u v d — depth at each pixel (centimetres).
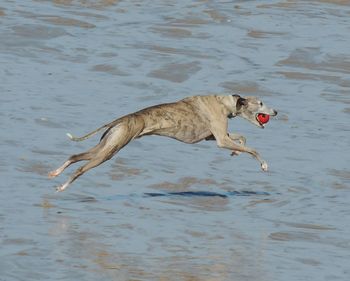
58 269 2914
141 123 3628
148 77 5459
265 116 3838
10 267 2909
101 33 6138
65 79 5350
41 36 5975
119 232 3291
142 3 6825
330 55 5938
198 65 5666
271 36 6269
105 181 3928
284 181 4091
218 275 2934
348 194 3962
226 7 6769
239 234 3350
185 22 6438
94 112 4869
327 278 2962
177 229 3362
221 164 4247
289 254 3161
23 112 4747
